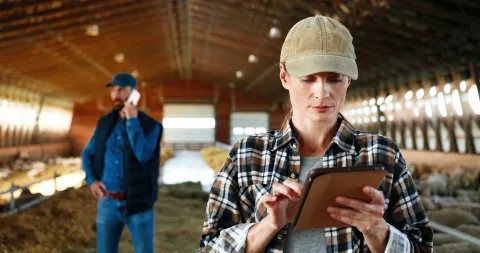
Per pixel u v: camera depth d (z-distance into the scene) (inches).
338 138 49.1
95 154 124.7
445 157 536.7
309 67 44.3
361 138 50.2
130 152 119.8
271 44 687.1
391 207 49.9
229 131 1228.5
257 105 1232.2
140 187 120.2
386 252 43.7
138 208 119.4
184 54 955.3
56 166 785.6
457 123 506.0
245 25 634.2
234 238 47.8
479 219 265.4
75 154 1197.7
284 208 45.3
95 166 122.9
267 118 1237.1
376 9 417.1
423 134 598.9
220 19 639.1
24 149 840.3
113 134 122.3
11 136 789.9
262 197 48.0
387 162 48.4
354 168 39.3
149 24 647.8
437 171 537.3
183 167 721.6
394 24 452.1
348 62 44.9
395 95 655.1
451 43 429.4
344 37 45.3
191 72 1174.3
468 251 177.9
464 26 390.6
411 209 48.9
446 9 368.5
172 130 1221.1
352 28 500.1
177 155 1034.1
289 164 49.7
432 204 287.7
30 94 853.2
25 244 204.1
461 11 364.5
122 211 119.9
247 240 47.1
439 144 560.4
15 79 738.2
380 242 44.1
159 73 1148.5
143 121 125.0
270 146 51.3
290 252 47.8
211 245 49.8
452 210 243.9
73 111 1207.6
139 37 713.6
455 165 512.4
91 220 265.0
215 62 1000.2
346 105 913.5
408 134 656.4
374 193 39.8
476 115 462.3
